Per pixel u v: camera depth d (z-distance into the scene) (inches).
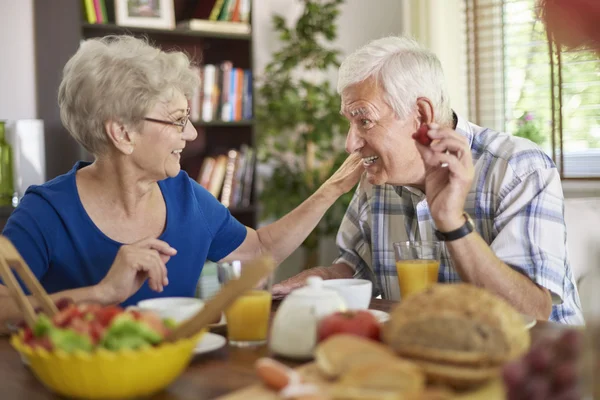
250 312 44.2
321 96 160.6
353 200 79.4
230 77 143.2
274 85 159.3
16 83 133.0
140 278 51.0
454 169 53.1
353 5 171.5
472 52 148.9
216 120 141.6
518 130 141.7
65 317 35.4
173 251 51.8
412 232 73.0
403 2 153.2
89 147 61.7
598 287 27.4
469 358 31.0
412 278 52.5
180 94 61.3
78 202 62.4
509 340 32.0
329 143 158.9
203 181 142.0
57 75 128.6
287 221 73.2
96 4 127.0
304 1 158.1
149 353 32.5
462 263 54.7
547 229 63.1
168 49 144.6
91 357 31.8
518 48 142.4
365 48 66.7
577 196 131.3
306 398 28.3
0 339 49.4
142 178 62.4
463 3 149.6
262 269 34.4
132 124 59.7
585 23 17.4
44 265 60.9
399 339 32.9
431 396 27.4
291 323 39.8
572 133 134.0
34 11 133.7
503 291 55.1
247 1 144.9
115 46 60.7
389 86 64.7
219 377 37.9
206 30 138.4
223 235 71.8
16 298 39.9
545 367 25.7
